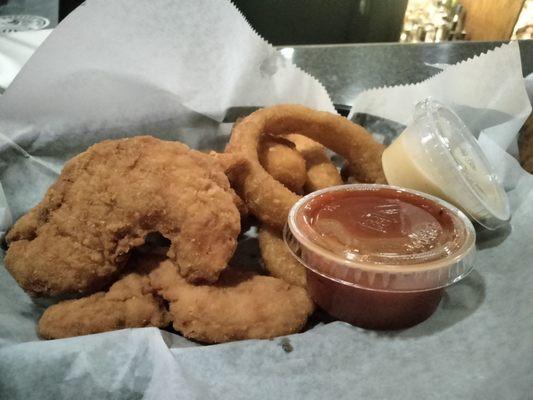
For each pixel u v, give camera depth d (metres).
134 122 0.20
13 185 0.18
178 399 0.11
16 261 0.15
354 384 0.12
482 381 0.12
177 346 0.13
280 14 0.37
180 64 0.19
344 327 0.14
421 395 0.12
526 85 0.20
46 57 0.17
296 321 0.14
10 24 0.28
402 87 0.22
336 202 0.16
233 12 0.19
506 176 0.19
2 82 0.20
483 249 0.17
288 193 0.17
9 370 0.12
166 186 0.15
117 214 0.14
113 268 0.15
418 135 0.18
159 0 0.18
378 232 0.15
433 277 0.14
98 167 0.15
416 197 0.16
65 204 0.15
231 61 0.20
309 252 0.14
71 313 0.14
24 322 0.14
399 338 0.14
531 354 0.12
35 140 0.18
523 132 0.21
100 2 0.17
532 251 0.16
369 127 0.23
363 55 0.29
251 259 0.18
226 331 0.14
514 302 0.14
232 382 0.12
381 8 0.38
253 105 0.21
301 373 0.12
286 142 0.20
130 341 0.12
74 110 0.19
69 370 0.12
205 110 0.20
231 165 0.16
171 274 0.15
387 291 0.13
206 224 0.14
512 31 0.43
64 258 0.14
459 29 0.48
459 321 0.14
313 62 0.28
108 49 0.18
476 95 0.21
